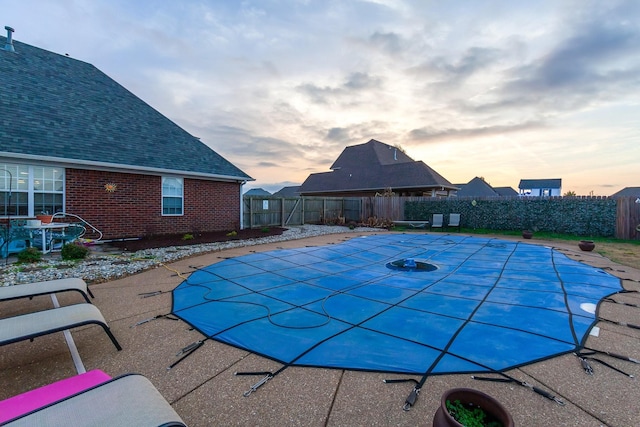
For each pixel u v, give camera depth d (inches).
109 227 347.9
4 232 250.1
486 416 64.6
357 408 82.6
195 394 88.4
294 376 97.7
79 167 321.7
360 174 1000.2
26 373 98.5
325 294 185.0
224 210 469.4
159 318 145.5
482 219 580.4
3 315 147.1
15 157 275.7
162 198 394.9
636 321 142.7
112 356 109.9
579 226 483.2
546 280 217.5
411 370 100.3
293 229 542.9
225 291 189.5
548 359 107.9
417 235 497.0
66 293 178.9
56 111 348.5
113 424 53.2
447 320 143.8
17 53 373.4
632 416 79.0
